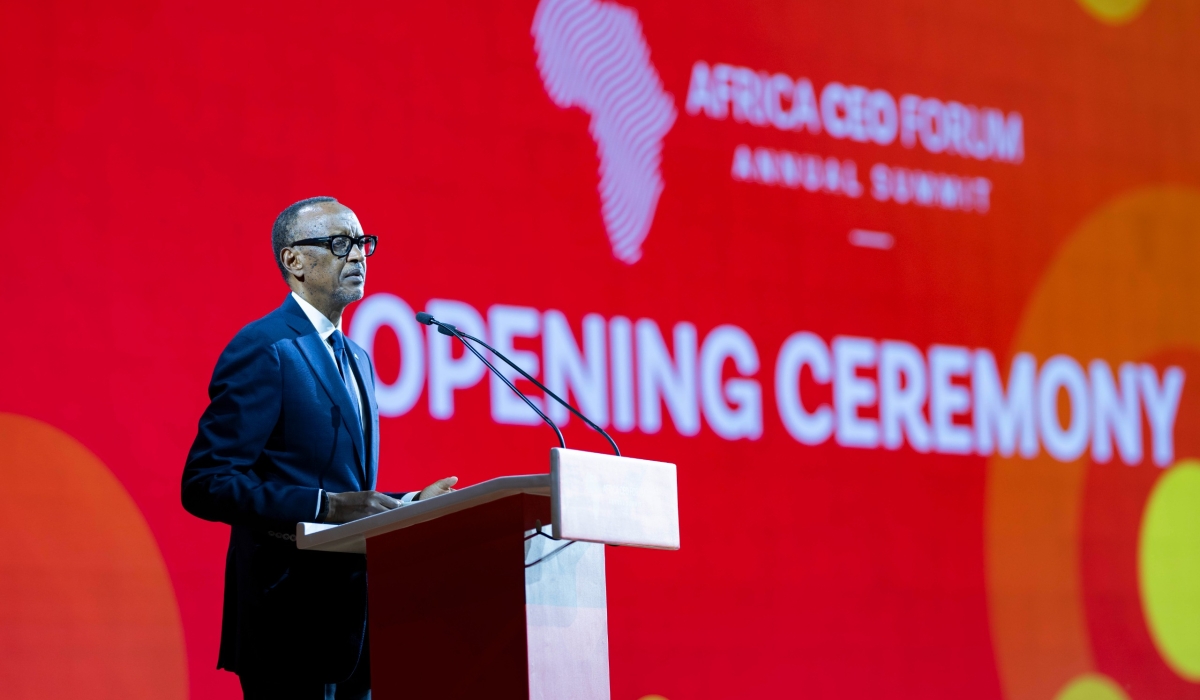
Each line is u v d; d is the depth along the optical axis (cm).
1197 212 1497
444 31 1131
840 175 1301
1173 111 1502
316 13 1077
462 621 490
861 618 1234
